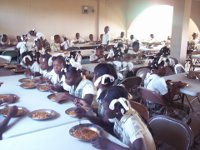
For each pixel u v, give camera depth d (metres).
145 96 2.95
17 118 1.91
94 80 2.20
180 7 6.32
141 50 7.23
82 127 1.71
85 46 8.02
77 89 2.37
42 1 8.78
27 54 3.75
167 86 3.01
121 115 1.54
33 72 3.42
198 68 7.38
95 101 2.22
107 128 1.74
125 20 11.02
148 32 11.30
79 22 9.73
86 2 9.79
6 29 8.23
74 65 2.46
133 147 1.43
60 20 9.27
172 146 1.73
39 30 8.87
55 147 1.47
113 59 4.74
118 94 1.57
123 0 10.80
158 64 3.73
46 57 3.22
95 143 1.48
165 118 1.75
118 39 9.59
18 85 2.89
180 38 6.38
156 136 1.79
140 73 3.86
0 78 3.25
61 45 7.06
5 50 6.32
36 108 2.14
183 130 1.65
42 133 1.65
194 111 3.79
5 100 2.27
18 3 8.32
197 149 2.78
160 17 11.18
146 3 10.11
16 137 1.59
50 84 2.88
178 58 6.46
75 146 1.48
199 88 2.99
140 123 1.53
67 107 2.18
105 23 10.43
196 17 10.16
